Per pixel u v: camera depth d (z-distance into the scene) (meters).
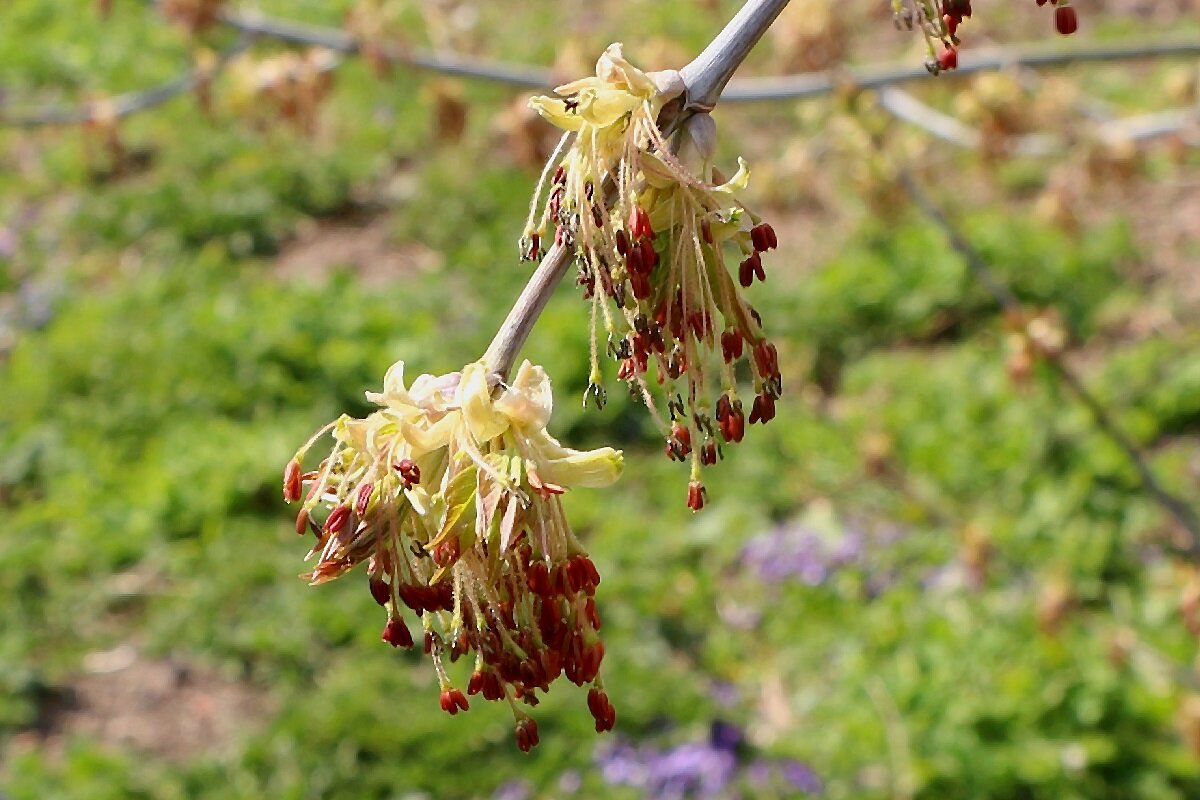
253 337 8.95
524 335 1.59
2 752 6.48
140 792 6.17
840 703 6.36
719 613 7.04
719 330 1.67
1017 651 6.39
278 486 7.86
